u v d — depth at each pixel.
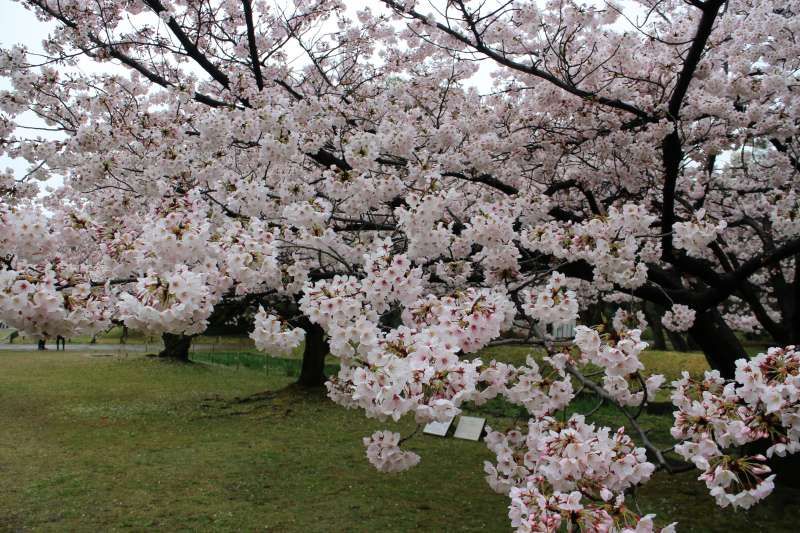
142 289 2.45
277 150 4.46
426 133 5.71
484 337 2.52
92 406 10.41
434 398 2.10
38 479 6.33
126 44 6.19
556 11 6.36
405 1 5.70
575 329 2.50
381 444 2.94
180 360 16.86
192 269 3.14
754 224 6.80
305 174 5.44
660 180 6.66
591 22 5.72
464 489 6.32
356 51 7.55
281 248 3.95
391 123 4.95
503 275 3.96
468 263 4.16
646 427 8.48
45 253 2.91
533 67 5.40
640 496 6.07
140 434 8.51
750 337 17.86
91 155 5.17
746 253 9.01
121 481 6.33
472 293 2.67
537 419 2.79
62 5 5.91
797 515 5.45
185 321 2.51
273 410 10.34
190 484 6.29
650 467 2.29
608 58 5.65
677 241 3.82
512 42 6.27
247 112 4.55
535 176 7.41
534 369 2.89
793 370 2.17
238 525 5.20
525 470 3.02
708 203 7.37
